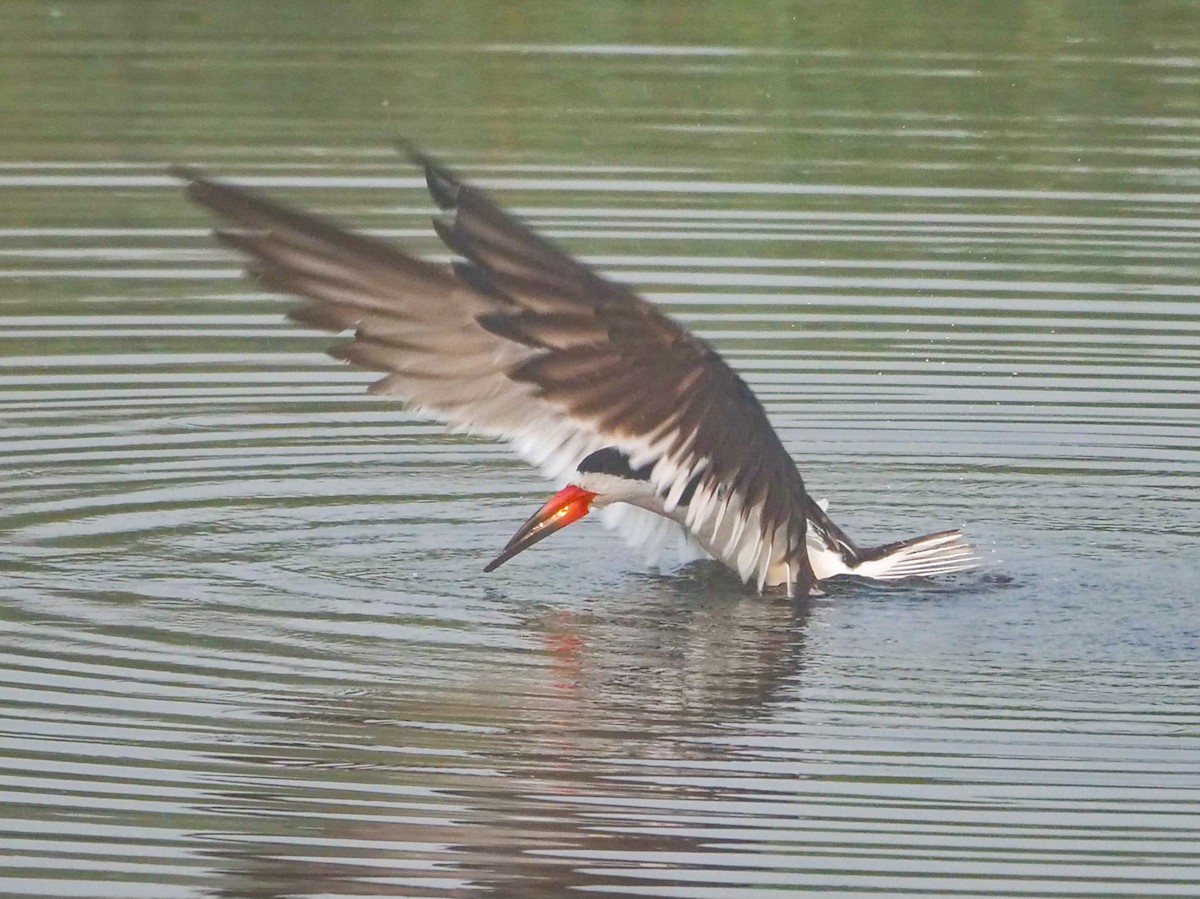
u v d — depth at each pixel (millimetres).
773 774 10070
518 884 9070
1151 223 20172
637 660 11625
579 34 25812
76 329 17625
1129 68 24625
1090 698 11125
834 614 12523
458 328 10461
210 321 17969
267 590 12648
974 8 27188
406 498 14492
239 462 15023
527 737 10469
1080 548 13742
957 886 9031
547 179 20859
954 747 10422
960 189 21031
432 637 11930
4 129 22047
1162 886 9031
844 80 24156
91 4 26828
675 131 22406
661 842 9383
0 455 14914
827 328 17703
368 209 19703
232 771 10047
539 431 11023
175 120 22359
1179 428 15828
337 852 9297
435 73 24172
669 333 10492
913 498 14586
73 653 11469
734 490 11297
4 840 9391
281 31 25859
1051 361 17062
